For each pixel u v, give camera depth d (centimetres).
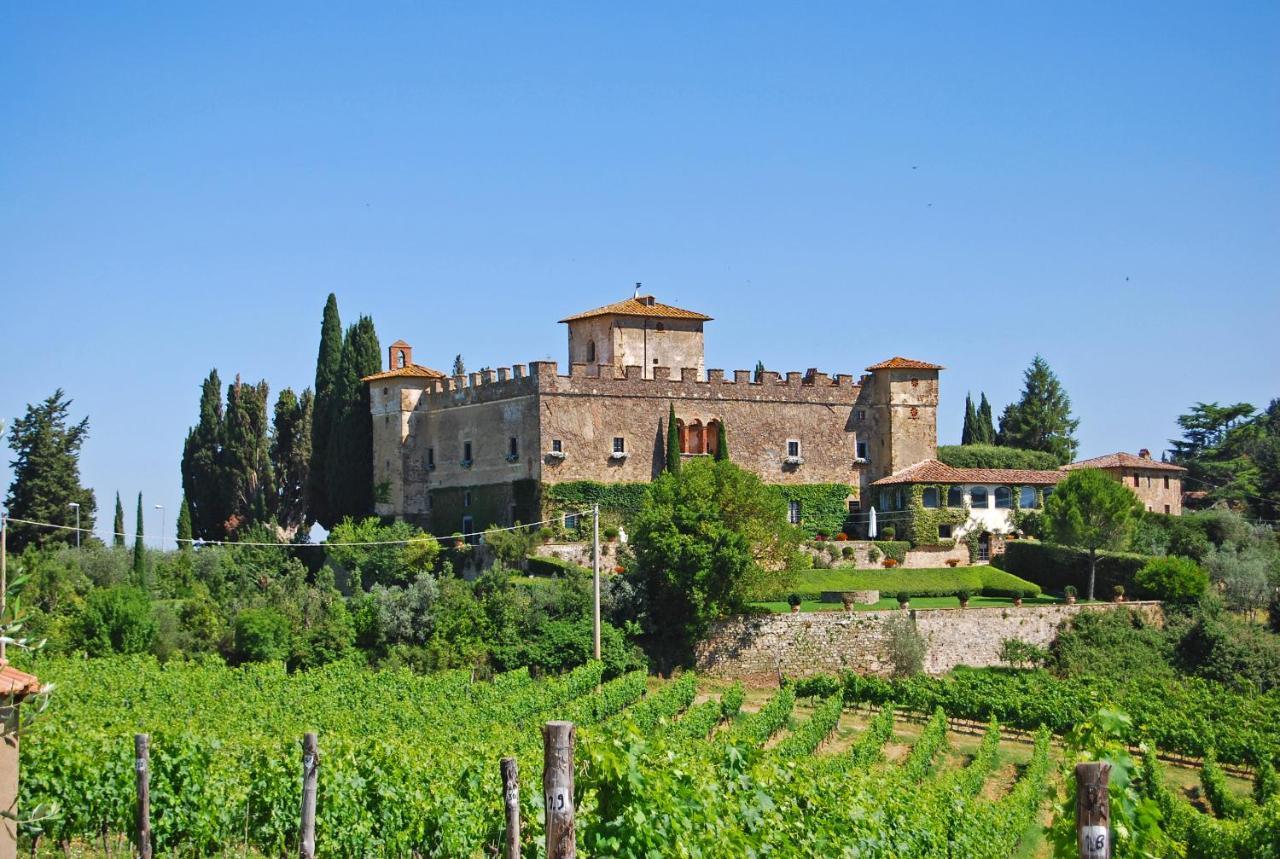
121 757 3475
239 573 9256
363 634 7525
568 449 9131
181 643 7600
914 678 7356
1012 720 6819
